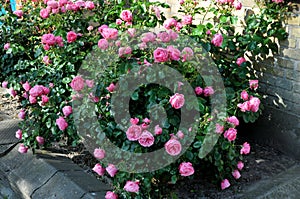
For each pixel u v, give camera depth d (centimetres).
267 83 289
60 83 270
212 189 244
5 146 287
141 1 314
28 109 287
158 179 226
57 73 275
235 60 285
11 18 353
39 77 284
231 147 228
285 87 277
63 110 244
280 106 283
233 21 282
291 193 240
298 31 261
